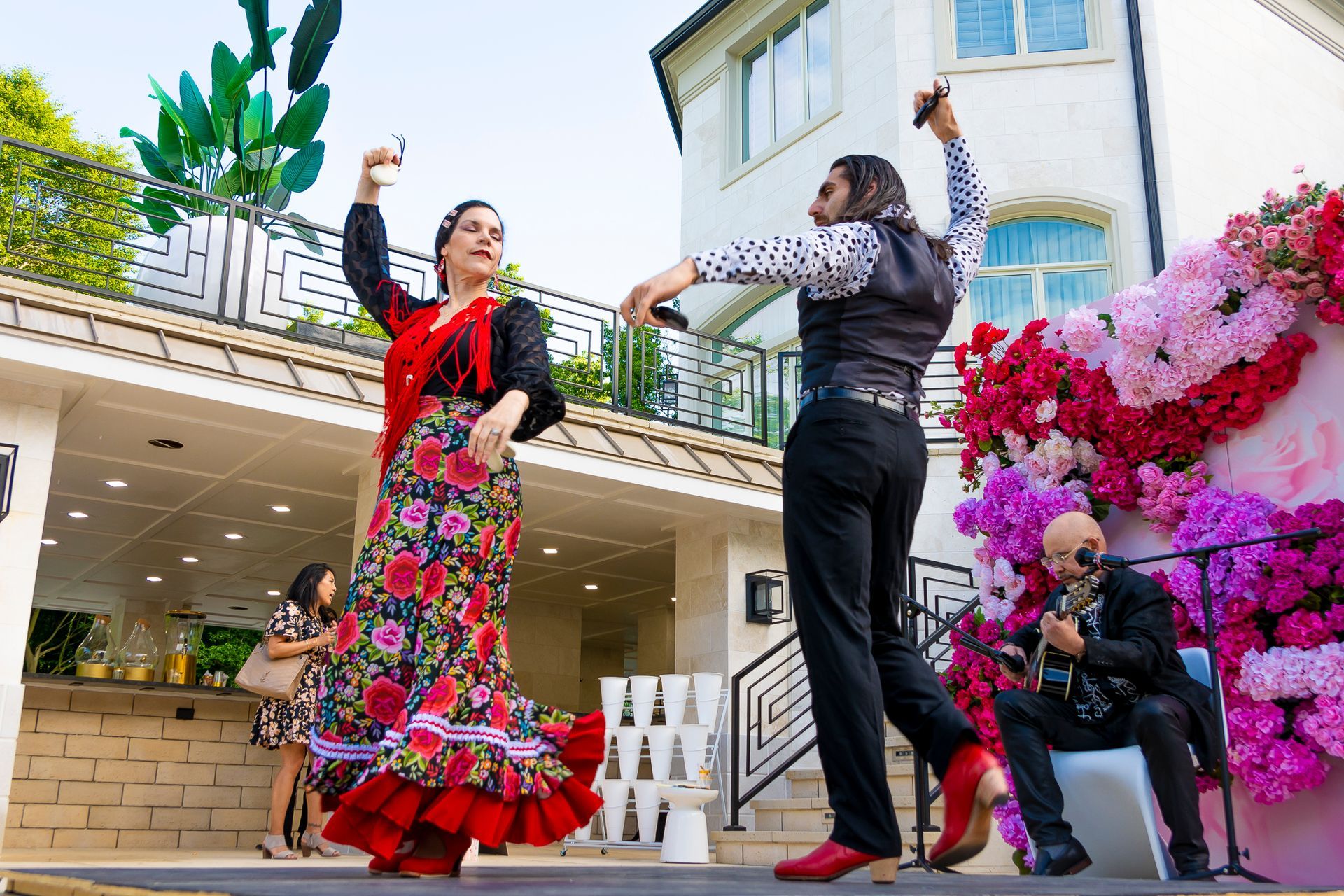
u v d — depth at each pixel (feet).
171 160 40.75
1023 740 10.57
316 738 6.47
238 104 40.04
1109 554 13.19
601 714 6.86
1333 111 42.70
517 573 37.93
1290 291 11.84
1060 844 9.91
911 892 5.06
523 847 27.96
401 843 6.30
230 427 23.29
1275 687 10.89
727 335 44.01
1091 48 38.50
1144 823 10.11
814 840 20.56
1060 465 14.03
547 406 6.89
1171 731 9.91
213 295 24.98
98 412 22.30
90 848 22.58
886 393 6.35
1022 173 37.58
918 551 33.32
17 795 22.24
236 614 47.80
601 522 30.71
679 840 21.43
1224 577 11.80
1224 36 40.11
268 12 38.50
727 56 47.44
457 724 6.20
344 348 24.41
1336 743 10.50
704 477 27.61
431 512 6.67
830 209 6.94
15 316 19.44
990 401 14.98
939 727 6.07
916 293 6.50
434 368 7.03
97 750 23.35
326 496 28.89
